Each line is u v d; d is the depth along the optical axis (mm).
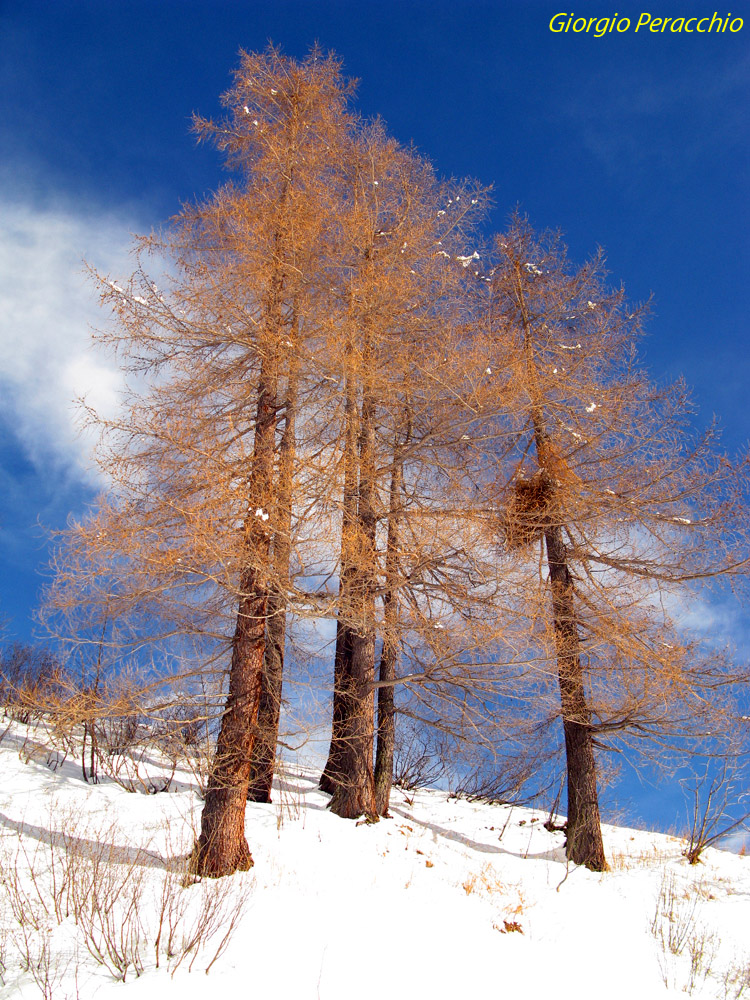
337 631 10227
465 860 7559
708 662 8688
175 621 7480
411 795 11961
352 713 8367
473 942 4832
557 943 5266
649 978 4867
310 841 6719
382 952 4344
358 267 9148
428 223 9211
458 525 7984
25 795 6746
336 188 9711
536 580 8180
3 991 3426
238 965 3896
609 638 8766
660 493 9336
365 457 8414
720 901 7301
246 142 9281
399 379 8453
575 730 9125
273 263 7840
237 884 5230
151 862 5578
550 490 9805
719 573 8820
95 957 3803
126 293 7047
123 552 6156
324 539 6840
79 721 6043
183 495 7160
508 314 11617
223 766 5898
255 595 6496
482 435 9109
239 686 6230
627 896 7098
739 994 4828
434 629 7707
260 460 7105
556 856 8797
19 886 4684
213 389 7840
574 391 9766
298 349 7555
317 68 9320
